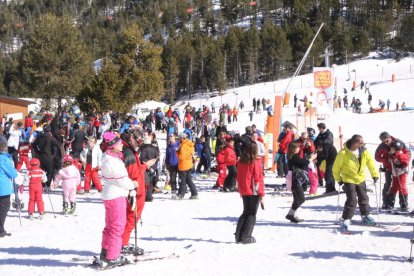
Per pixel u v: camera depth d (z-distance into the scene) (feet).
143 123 107.86
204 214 39.65
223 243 28.94
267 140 72.49
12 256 26.48
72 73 221.05
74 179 40.70
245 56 384.06
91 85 184.44
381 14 464.24
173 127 82.53
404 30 385.29
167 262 24.72
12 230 34.53
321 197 46.75
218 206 43.73
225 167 55.31
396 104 185.68
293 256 25.82
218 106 253.85
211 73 362.12
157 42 495.82
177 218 37.91
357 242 28.96
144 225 34.99
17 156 62.85
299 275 22.34
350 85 268.41
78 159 56.44
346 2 481.87
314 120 135.13
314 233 31.71
